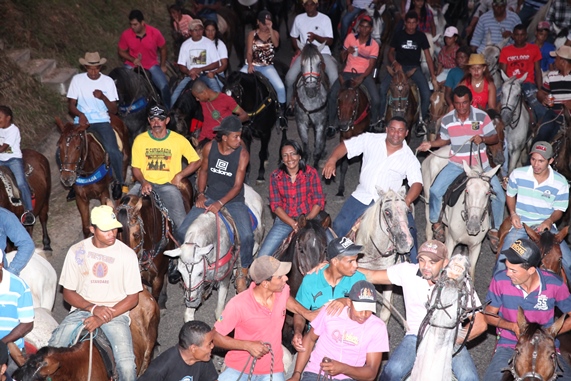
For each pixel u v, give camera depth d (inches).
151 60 551.5
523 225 314.2
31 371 216.1
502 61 532.1
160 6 824.9
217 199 331.3
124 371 252.5
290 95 535.5
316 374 244.1
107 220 249.9
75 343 244.2
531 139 489.4
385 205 292.7
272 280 237.3
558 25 624.1
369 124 510.3
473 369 249.4
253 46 520.4
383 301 270.5
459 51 535.5
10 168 380.8
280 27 887.1
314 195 319.9
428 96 524.1
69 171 388.5
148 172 351.9
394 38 533.3
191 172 354.6
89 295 259.0
